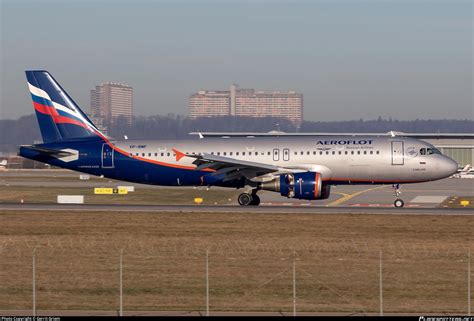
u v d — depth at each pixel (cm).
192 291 11075
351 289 11169
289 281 11650
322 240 15188
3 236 15988
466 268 12525
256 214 19150
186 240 15312
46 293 10975
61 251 14162
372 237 15550
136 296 10806
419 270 12394
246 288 11244
